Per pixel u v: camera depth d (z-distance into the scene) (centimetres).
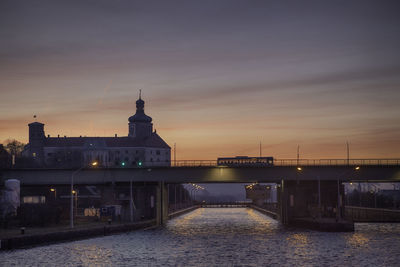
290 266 7562
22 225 11650
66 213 14138
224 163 14400
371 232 12200
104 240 10475
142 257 8375
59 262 7750
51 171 13950
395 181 14162
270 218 19538
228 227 14512
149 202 15200
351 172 13825
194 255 8612
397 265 7619
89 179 14025
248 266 7575
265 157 14125
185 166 14088
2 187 13838
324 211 15175
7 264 7481
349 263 7781
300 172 13950
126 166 14788
